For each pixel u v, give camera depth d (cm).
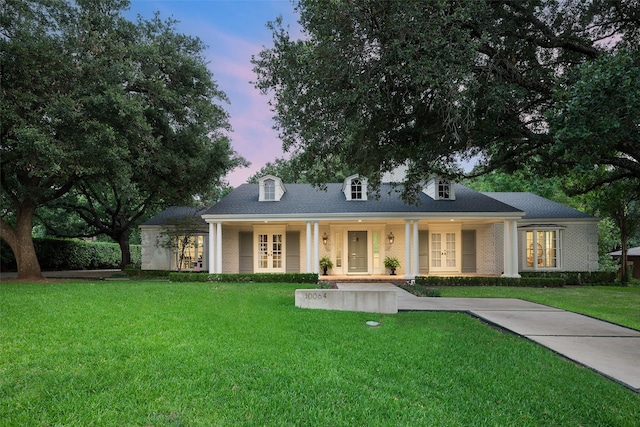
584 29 941
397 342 593
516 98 874
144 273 1934
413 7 750
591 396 402
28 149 1130
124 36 1491
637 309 1018
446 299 1118
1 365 444
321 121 906
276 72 954
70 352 494
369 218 1684
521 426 338
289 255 1942
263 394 385
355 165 1198
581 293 1377
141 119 1288
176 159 1545
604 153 799
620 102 623
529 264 1873
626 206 1922
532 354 545
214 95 1678
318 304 905
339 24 817
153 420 325
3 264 2281
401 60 812
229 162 1753
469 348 570
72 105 1170
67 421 321
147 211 2494
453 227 1920
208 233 1950
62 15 1358
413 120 1034
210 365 456
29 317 695
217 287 1328
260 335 610
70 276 2023
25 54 1173
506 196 2127
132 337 573
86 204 2570
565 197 2994
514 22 895
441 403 379
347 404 369
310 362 482
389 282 1641
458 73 747
